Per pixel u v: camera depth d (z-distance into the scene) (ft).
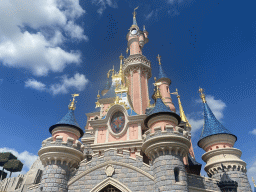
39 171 127.65
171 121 71.92
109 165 70.23
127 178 66.90
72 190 68.54
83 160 73.77
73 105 90.07
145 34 178.70
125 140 90.89
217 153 84.84
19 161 165.89
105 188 67.77
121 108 98.32
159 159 64.69
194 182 68.54
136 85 133.59
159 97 80.18
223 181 65.82
